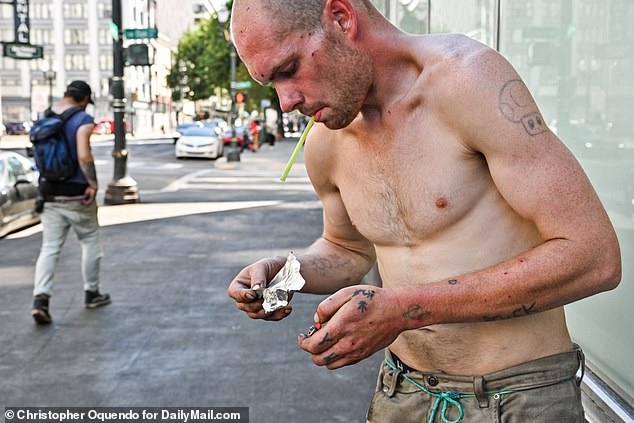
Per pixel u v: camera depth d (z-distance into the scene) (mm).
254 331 5742
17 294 7141
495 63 1603
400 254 1849
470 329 1804
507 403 1785
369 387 4527
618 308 2799
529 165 1562
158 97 80875
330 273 2164
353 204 1924
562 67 3334
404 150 1746
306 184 19250
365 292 1596
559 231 1546
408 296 1584
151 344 5461
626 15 2688
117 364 5023
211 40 51906
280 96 1668
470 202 1717
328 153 1979
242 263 8469
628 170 2697
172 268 8203
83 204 6230
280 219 12180
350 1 1660
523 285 1536
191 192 16984
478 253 1737
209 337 5602
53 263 6117
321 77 1638
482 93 1578
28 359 5156
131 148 42156
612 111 2826
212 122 51594
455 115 1630
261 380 4668
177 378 4734
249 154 35031
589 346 3090
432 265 1783
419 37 1733
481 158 1690
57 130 6086
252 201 14961
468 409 1832
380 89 1740
